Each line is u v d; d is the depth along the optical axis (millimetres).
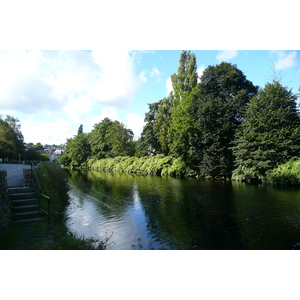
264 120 21734
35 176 10703
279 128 21328
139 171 41969
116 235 8531
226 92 28719
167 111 44312
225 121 25828
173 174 32688
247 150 22750
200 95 30109
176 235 8461
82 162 67562
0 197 7699
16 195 9039
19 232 6770
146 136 47406
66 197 15422
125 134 56812
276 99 21797
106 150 62094
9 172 15953
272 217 10250
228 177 25375
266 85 23375
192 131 29031
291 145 20453
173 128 33969
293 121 21656
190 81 39094
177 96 37500
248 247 7238
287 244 7418
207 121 25953
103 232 8867
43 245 5801
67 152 77750
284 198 14008
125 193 17750
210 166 25797
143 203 13945
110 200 15031
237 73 28438
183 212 11602
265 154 21156
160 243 7668
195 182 23625
